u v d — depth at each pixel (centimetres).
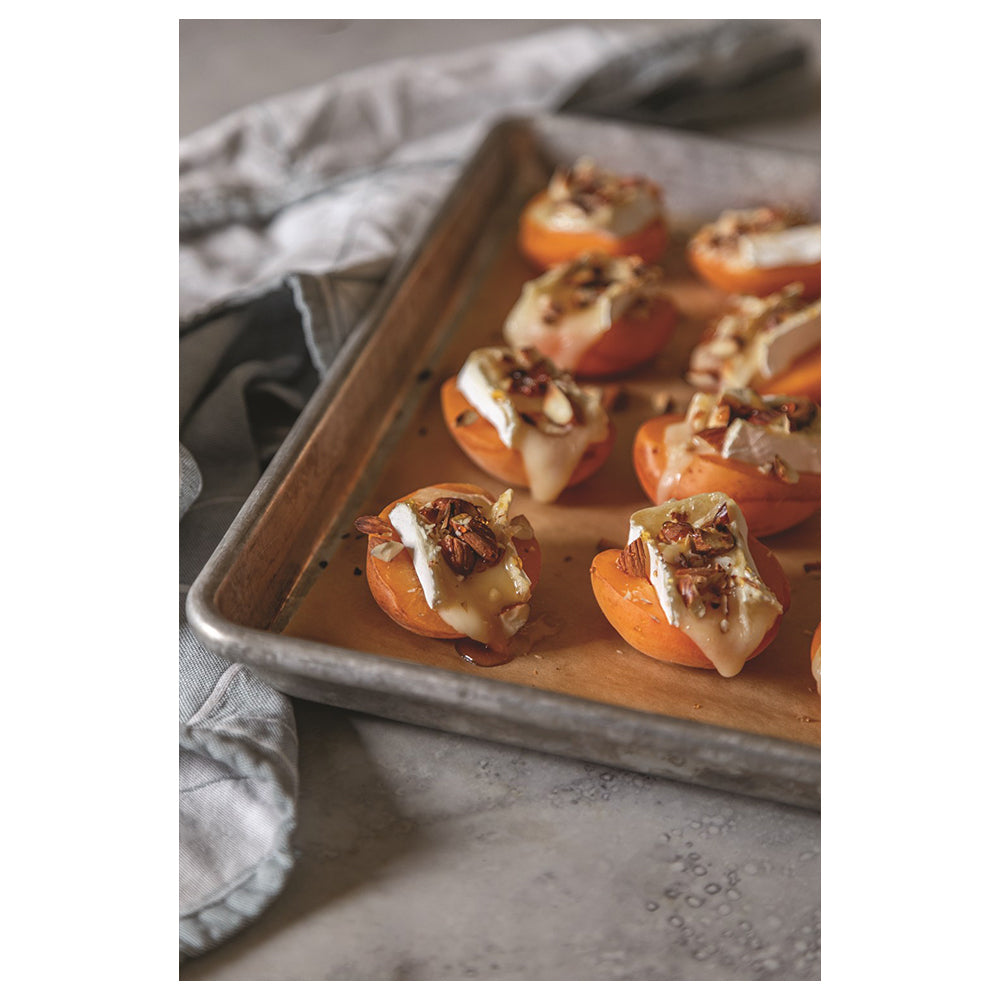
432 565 42
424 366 54
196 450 49
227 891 38
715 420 46
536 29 80
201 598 40
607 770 41
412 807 40
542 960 38
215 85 74
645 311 53
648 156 63
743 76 71
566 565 46
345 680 39
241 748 40
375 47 78
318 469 46
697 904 38
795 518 47
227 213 62
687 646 42
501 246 61
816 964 37
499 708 39
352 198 62
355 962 38
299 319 54
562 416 48
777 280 56
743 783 39
